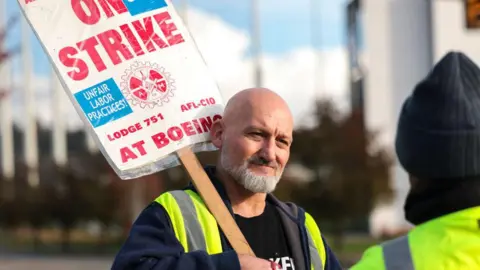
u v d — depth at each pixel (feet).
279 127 10.59
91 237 136.05
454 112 8.14
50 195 115.24
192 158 11.09
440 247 7.88
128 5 11.51
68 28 11.23
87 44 11.23
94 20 11.32
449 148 8.11
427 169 8.29
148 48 11.45
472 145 8.11
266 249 10.74
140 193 107.96
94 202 112.27
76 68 11.12
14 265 85.40
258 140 10.58
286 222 11.03
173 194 10.61
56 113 140.97
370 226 130.72
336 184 95.35
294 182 96.22
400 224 129.59
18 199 117.70
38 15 11.19
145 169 11.21
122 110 11.14
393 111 138.72
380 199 99.14
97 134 10.97
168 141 11.16
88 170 115.55
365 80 139.85
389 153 102.27
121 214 112.16
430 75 8.43
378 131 102.68
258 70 107.45
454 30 135.33
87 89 11.08
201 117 11.38
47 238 138.72
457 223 7.97
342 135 97.45
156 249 9.82
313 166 97.19
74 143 160.97
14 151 157.48
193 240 10.19
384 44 139.54
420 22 138.82
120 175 11.00
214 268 9.64
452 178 8.23
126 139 11.05
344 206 95.45
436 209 8.36
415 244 8.02
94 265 84.33
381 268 7.96
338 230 99.60
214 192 10.62
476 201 8.19
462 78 8.29
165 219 10.25
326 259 11.20
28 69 131.64
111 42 11.31
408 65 138.92
